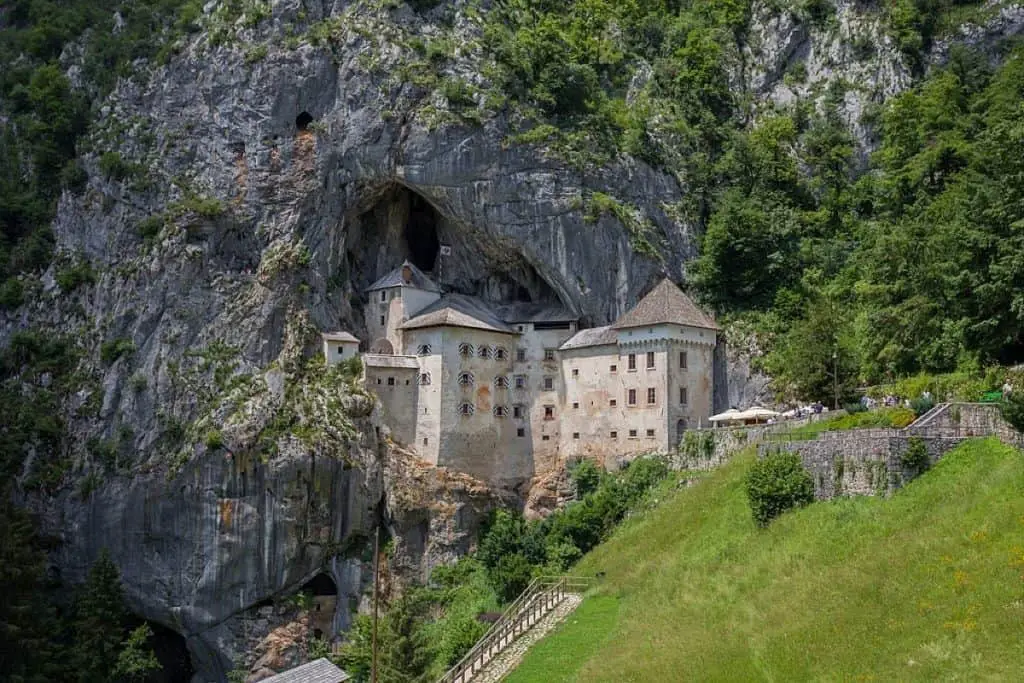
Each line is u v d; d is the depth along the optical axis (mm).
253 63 112875
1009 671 40438
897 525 54500
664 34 137750
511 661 59000
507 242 109250
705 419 99500
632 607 62406
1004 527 48875
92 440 104062
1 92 131750
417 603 93188
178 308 107688
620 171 111188
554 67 114938
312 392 102812
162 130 116438
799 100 134375
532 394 107562
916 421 61125
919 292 82688
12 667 81562
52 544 102000
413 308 110188
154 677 101312
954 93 115312
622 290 106438
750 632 51406
